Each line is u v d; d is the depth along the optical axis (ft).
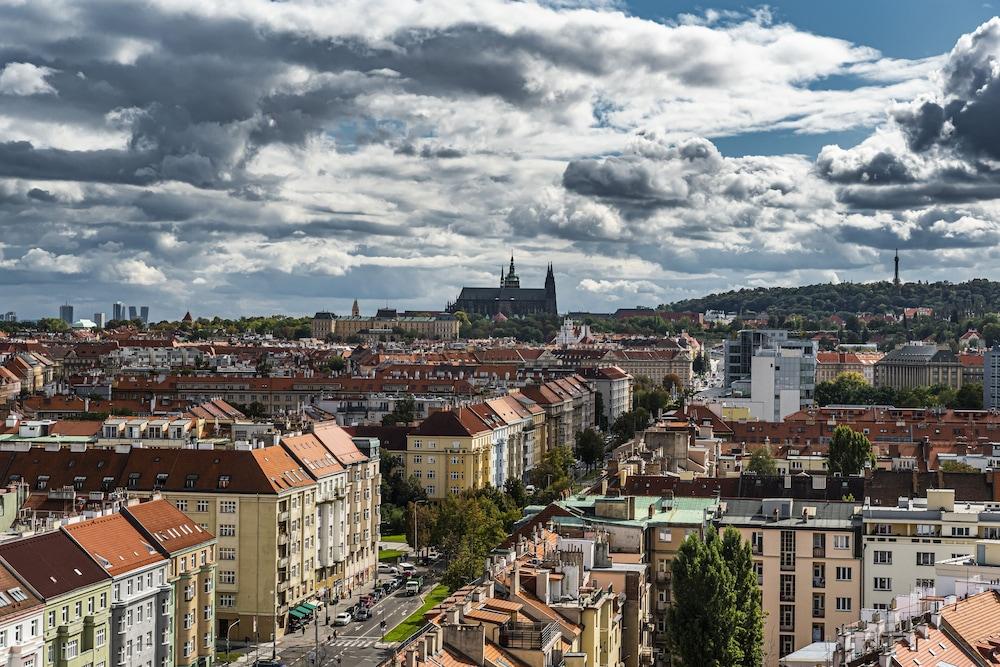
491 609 518.37
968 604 472.44
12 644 643.45
